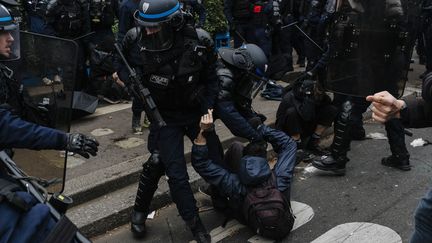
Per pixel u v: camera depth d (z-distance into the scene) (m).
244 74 3.60
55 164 2.62
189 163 4.64
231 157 3.91
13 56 2.30
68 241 2.08
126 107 6.04
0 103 2.15
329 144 5.52
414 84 7.62
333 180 4.59
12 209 2.01
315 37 5.82
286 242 3.55
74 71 2.58
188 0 6.11
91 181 4.00
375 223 3.80
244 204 3.44
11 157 2.52
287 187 3.59
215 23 8.07
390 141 4.75
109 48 5.93
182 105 3.28
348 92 4.00
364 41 3.84
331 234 3.65
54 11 5.48
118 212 3.76
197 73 3.15
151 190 3.50
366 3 3.80
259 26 6.48
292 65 7.62
